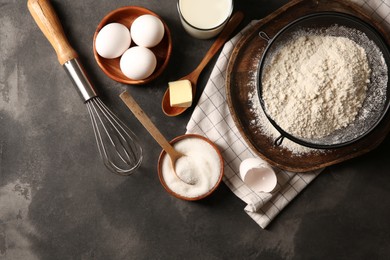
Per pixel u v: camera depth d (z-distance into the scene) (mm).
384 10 1265
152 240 1354
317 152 1265
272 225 1341
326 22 1205
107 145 1352
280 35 1151
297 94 1196
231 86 1254
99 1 1331
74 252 1362
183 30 1337
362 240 1338
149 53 1213
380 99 1228
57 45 1255
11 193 1359
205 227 1346
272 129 1258
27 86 1348
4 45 1340
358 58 1207
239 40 1241
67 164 1357
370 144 1262
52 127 1353
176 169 1272
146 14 1271
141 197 1351
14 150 1358
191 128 1301
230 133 1313
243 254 1345
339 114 1208
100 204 1356
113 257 1357
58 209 1362
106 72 1246
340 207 1336
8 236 1360
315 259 1342
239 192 1305
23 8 1331
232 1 1200
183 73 1337
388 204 1330
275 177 1247
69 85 1347
